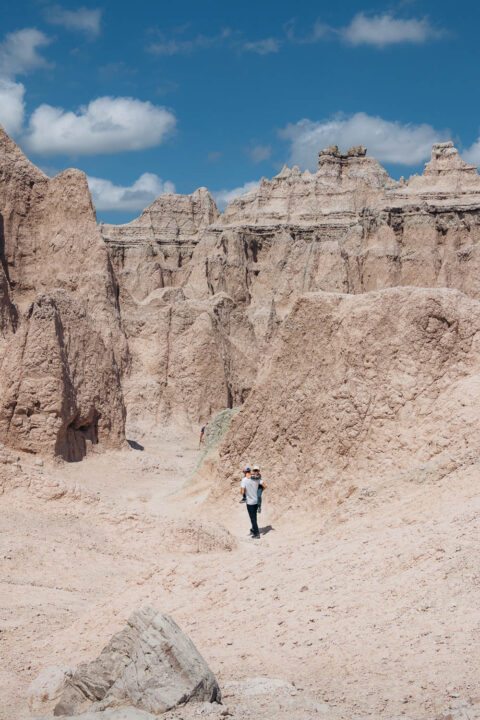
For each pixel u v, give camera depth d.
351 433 17.83
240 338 56.56
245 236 97.38
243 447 20.23
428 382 17.59
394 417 17.50
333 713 5.92
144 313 51.22
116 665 7.18
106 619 10.70
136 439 41.62
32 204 45.72
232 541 16.33
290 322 20.27
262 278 92.06
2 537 15.52
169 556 15.67
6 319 39.06
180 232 111.06
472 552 9.29
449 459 14.68
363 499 14.95
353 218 97.88
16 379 28.73
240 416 20.42
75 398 30.84
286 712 5.95
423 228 86.75
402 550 10.34
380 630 8.13
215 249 93.31
